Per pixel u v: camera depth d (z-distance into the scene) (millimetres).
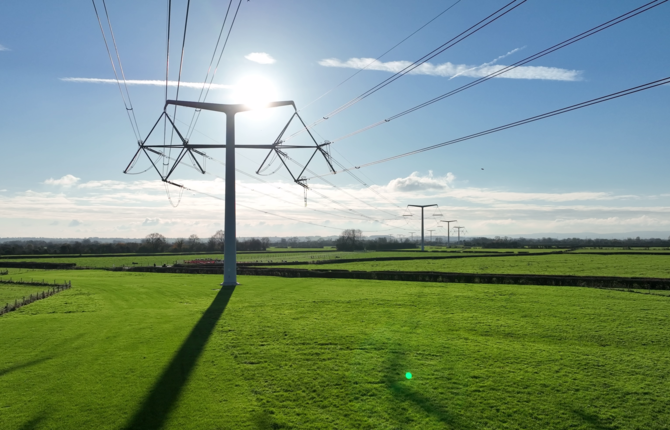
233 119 43812
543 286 41906
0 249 146125
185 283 49781
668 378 15703
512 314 27406
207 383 15531
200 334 22828
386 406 13500
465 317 26531
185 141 41156
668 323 24375
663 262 83750
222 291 40781
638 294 35688
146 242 172250
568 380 15555
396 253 146250
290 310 29625
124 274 66438
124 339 21953
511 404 13594
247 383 15500
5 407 13586
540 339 21188
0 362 18172
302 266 79688
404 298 34438
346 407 13445
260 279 52375
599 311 28047
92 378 16094
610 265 77188
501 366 17109
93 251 157500
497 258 106438
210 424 12398
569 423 12359
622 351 19078
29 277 64562
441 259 104500
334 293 38094
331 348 19734
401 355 18562
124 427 12250
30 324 26469
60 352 19641
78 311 31656
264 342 20906
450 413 12984
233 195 44469
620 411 13094
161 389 14984
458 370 16656
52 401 14008
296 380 15734
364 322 25297
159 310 31031
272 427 12195
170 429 12109
